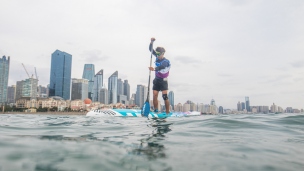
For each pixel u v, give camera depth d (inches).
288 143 123.5
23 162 77.1
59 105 6594.5
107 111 429.1
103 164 77.6
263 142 125.4
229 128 189.0
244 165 80.8
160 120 268.8
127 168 74.5
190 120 254.4
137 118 326.0
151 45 352.8
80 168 72.8
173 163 81.3
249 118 285.1
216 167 77.9
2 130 168.2
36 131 166.9
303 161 86.9
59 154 88.6
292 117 291.0
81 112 5472.4
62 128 189.2
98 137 135.7
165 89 356.5
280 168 78.3
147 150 100.0
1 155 84.7
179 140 127.5
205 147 109.0
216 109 6540.4
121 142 118.0
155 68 343.6
